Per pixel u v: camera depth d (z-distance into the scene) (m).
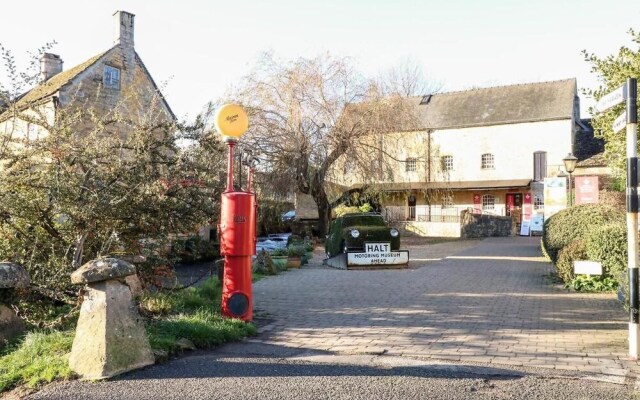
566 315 7.83
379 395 4.42
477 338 6.40
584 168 30.83
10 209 6.77
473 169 37.56
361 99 24.31
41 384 4.81
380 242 14.76
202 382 4.79
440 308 8.45
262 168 22.78
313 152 23.19
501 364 5.30
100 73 23.36
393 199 33.06
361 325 7.20
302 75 23.47
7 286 6.11
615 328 6.95
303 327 7.11
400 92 25.62
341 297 9.63
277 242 21.09
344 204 27.83
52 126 7.27
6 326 6.35
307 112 23.20
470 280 11.91
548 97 36.84
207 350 5.93
